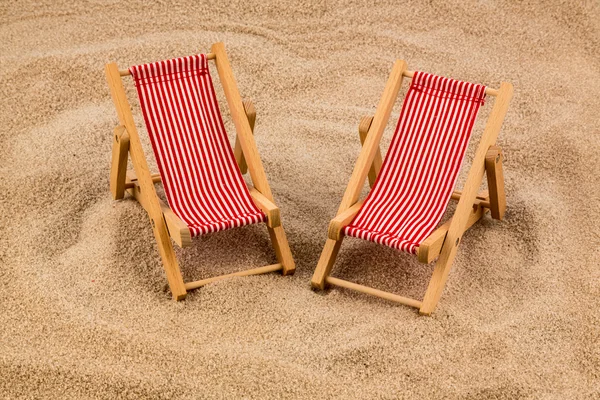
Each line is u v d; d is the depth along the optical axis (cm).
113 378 325
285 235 402
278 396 321
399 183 398
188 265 402
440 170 391
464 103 390
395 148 403
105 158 481
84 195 446
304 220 435
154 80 398
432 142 395
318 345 347
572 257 405
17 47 591
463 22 624
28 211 432
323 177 475
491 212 426
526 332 356
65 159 477
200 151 403
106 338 347
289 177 473
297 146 502
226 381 327
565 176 470
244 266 404
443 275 368
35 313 362
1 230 418
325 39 607
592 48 597
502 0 646
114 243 402
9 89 541
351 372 334
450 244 368
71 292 375
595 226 429
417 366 337
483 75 564
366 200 398
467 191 376
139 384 323
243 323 360
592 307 372
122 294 375
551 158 484
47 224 421
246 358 338
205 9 641
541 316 364
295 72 571
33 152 484
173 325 357
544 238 418
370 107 542
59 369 329
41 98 533
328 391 325
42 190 448
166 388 323
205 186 399
